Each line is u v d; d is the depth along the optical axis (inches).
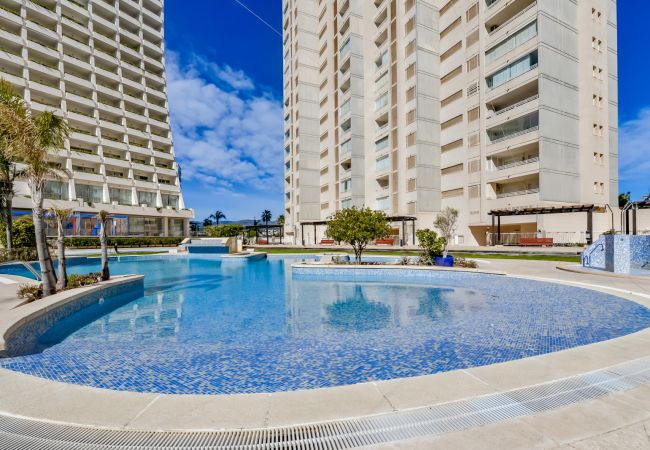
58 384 157.9
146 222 2086.6
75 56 1908.2
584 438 109.7
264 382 193.6
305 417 125.4
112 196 1926.7
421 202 1520.7
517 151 1246.9
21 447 111.9
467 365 213.9
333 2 2107.5
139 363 221.9
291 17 2493.8
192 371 209.0
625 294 394.6
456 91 1473.9
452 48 1504.7
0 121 374.3
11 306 320.5
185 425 121.6
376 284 553.9
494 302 391.2
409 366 214.1
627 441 107.7
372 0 1918.1
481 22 1343.5
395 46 1692.9
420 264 678.5
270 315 353.4
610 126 1285.7
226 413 129.3
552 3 1157.7
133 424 122.9
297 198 2326.5
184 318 343.3
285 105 2628.0
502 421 120.6
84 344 262.1
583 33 1230.9
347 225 687.7
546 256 864.3
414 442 109.7
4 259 822.5
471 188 1391.5
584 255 641.0
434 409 129.5
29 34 1710.1
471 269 587.5
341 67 1990.7
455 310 361.1
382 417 124.6
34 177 392.8
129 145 2025.1
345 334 283.6
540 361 175.5
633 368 165.3
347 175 1934.1
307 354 237.5
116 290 476.4
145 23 2336.4
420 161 1521.9
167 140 2265.0
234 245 1295.5
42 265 383.9
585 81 1215.6
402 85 1642.5
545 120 1117.7
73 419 126.8
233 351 244.5
